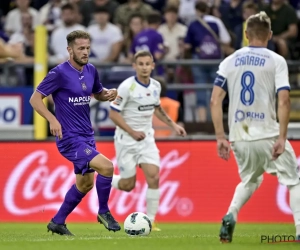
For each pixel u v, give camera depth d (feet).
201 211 135.03
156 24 159.33
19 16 177.58
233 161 135.44
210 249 69.41
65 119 88.22
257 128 78.28
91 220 134.51
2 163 138.82
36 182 137.80
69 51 88.38
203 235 93.40
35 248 71.51
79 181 90.38
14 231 107.24
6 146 138.82
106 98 93.45
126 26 172.14
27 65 155.63
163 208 135.64
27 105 151.43
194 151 136.15
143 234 89.15
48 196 137.08
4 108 151.84
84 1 178.70
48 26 174.29
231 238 74.69
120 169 113.39
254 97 78.13
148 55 110.52
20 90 151.43
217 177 135.33
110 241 78.59
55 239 83.61
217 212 134.72
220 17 168.04
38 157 138.00
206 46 156.66
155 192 111.04
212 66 150.20
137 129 111.86
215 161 135.54
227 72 79.05
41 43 146.20
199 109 148.46
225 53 159.12
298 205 78.13
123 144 112.47
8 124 151.53
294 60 163.02
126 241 78.48
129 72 150.71
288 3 177.27
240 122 78.74
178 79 150.51
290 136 143.54
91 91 89.81
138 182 134.82
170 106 140.36
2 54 101.35
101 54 165.17
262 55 78.38
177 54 165.58
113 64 151.33
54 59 159.74
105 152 136.77
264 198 134.10
